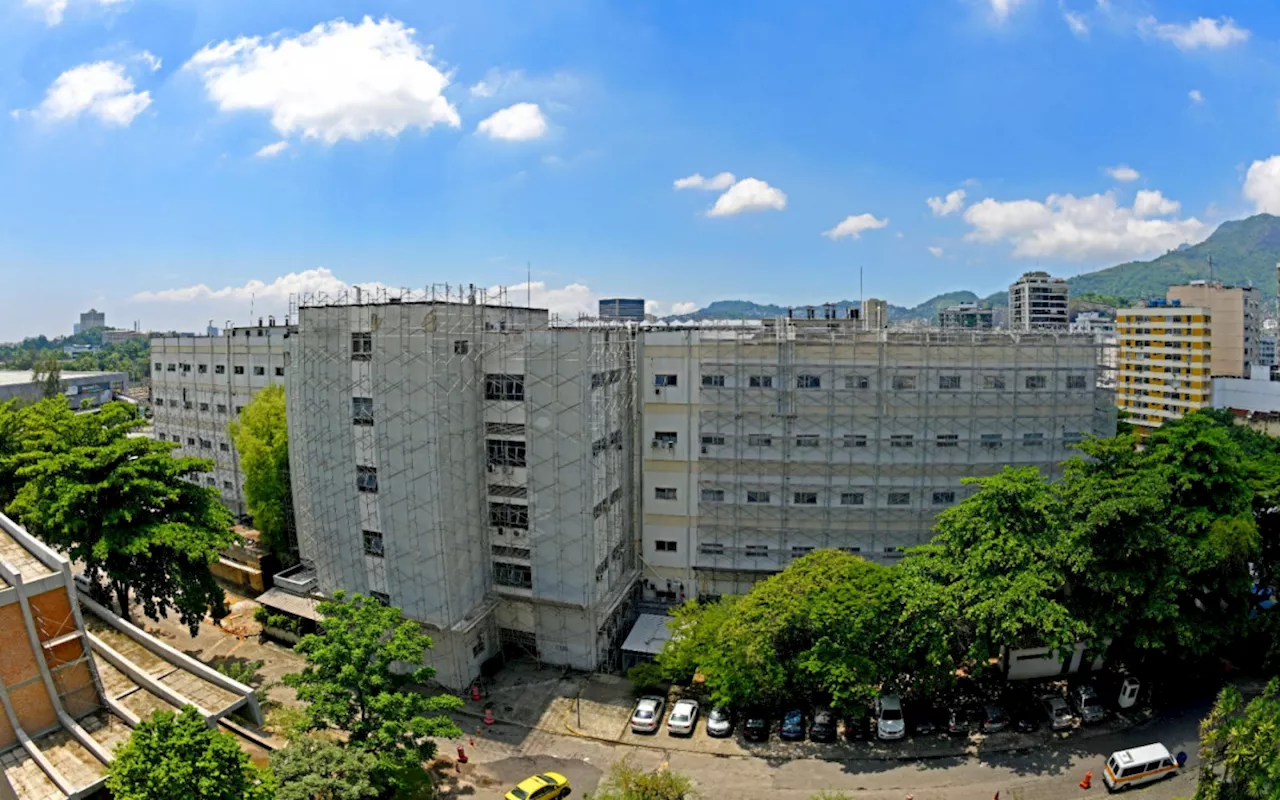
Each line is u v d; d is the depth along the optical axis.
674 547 55.16
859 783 37.06
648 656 47.41
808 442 52.94
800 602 39.62
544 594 48.19
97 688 35.59
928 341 52.44
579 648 48.50
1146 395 132.88
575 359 45.59
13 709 32.47
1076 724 41.41
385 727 32.97
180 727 26.72
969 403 52.47
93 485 42.91
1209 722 32.34
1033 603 37.56
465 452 47.03
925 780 37.16
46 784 30.41
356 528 48.62
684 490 54.38
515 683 47.22
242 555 63.38
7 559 37.09
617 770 36.41
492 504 49.22
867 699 39.59
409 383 44.53
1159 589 39.81
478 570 48.50
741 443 53.34
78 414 57.47
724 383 53.00
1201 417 44.91
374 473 47.06
